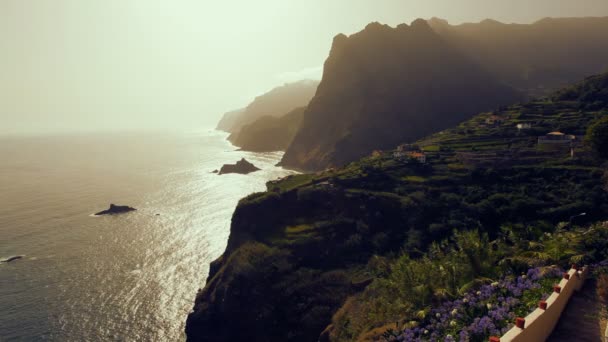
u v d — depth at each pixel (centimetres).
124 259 8506
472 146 10925
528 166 8244
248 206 8794
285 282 6669
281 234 8025
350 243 7344
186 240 9775
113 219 11562
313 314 6016
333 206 8506
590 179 7112
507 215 6575
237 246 8306
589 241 3331
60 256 8625
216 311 6475
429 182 8594
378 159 11694
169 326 6156
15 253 8775
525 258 3259
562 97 13988
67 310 6356
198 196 14750
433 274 3425
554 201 6600
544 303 1919
